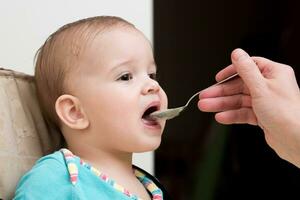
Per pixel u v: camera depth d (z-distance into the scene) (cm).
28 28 98
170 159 138
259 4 147
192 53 145
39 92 80
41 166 69
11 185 72
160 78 142
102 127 74
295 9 142
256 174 134
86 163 74
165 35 143
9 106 75
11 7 97
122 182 76
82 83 74
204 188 135
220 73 85
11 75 78
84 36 76
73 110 76
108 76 73
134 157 108
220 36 146
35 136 78
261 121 77
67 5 101
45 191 66
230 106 85
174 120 140
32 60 98
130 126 73
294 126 72
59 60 76
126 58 74
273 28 146
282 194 133
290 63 139
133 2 107
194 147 140
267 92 74
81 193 68
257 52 140
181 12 144
